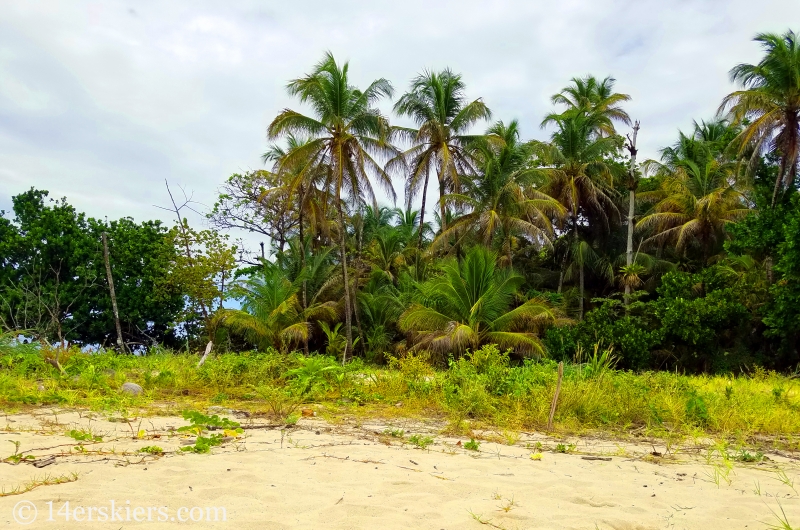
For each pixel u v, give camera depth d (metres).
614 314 23.31
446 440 6.29
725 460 5.23
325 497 3.83
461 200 25.86
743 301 22.45
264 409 7.76
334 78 22.47
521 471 4.88
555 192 28.73
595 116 29.45
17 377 9.30
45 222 28.58
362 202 25.34
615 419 7.62
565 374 9.80
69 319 27.30
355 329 28.17
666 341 22.20
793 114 22.34
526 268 31.30
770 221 22.02
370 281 30.33
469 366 10.06
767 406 8.41
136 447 5.15
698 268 28.39
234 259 26.05
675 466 5.33
